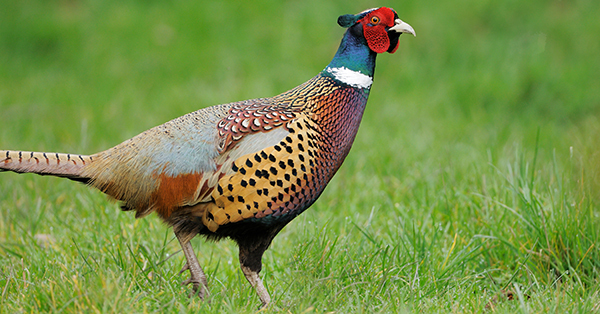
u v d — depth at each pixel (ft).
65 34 78.74
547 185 33.99
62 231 35.22
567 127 56.29
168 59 73.26
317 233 31.01
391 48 29.55
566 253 30.37
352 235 33.50
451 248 29.99
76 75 71.61
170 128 26.35
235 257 33.24
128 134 53.01
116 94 65.26
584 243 30.25
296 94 27.63
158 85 68.08
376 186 41.45
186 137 25.91
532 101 61.82
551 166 37.86
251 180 25.30
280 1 82.23
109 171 26.21
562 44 69.62
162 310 25.03
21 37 77.61
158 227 35.68
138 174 25.98
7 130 53.36
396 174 43.47
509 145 47.57
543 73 63.77
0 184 41.75
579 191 32.01
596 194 34.01
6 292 26.37
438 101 61.77
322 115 27.04
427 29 72.90
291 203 26.14
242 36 75.97
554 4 74.79
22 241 34.47
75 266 29.53
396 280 28.58
